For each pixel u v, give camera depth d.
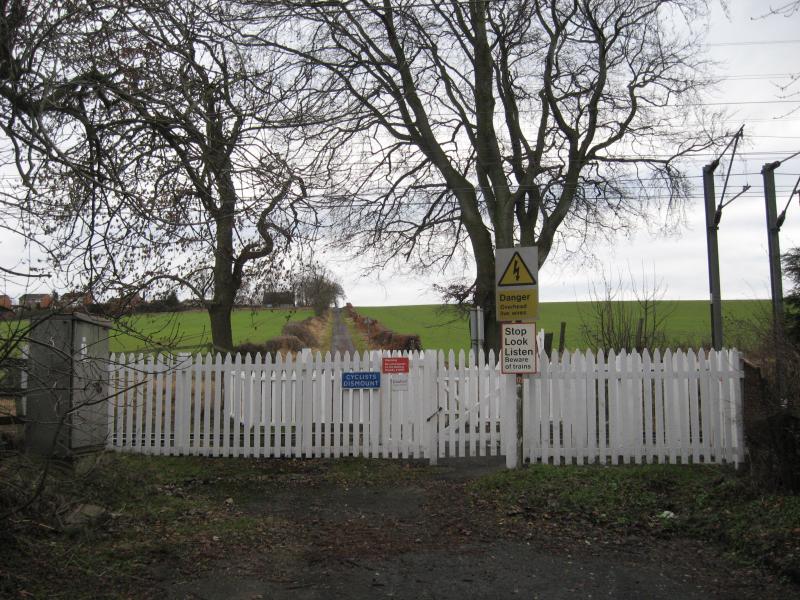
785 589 5.69
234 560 6.36
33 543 6.14
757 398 9.98
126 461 10.51
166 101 7.54
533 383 10.73
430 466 11.19
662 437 10.45
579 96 20.03
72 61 6.80
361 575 6.02
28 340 5.70
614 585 5.81
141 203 6.91
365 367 11.88
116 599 5.32
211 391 12.25
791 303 13.99
